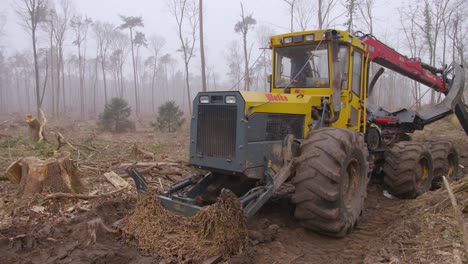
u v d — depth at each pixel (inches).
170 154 442.0
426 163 278.4
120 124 808.9
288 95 208.4
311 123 212.7
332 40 216.5
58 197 227.6
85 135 679.7
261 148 184.5
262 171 186.5
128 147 461.7
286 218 215.9
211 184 205.8
